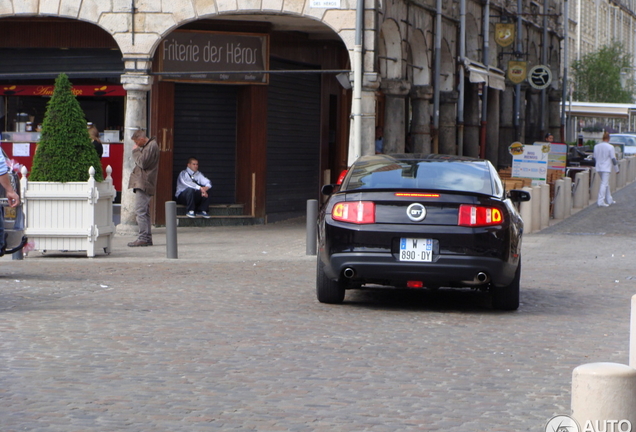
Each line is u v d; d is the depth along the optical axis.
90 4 26.78
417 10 34.97
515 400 8.88
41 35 29.22
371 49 26.09
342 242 13.48
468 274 13.26
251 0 26.31
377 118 40.38
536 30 58.62
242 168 30.19
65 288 15.38
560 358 10.84
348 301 14.87
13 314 12.74
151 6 26.61
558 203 31.97
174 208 20.39
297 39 32.03
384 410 8.42
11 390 8.82
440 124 40.38
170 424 7.84
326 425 7.90
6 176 15.19
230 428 7.76
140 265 18.98
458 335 12.13
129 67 26.75
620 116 78.69
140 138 23.14
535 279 17.88
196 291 15.34
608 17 115.44
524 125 56.41
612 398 6.27
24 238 16.36
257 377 9.56
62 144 20.31
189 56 28.77
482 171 14.35
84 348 10.70
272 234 26.98
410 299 15.35
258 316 13.10
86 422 7.83
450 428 7.90
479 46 44.84
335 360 10.42
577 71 95.06
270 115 30.77
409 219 13.35
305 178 33.28
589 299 15.52
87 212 20.31
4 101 30.03
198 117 29.72
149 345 10.96
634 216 33.06
